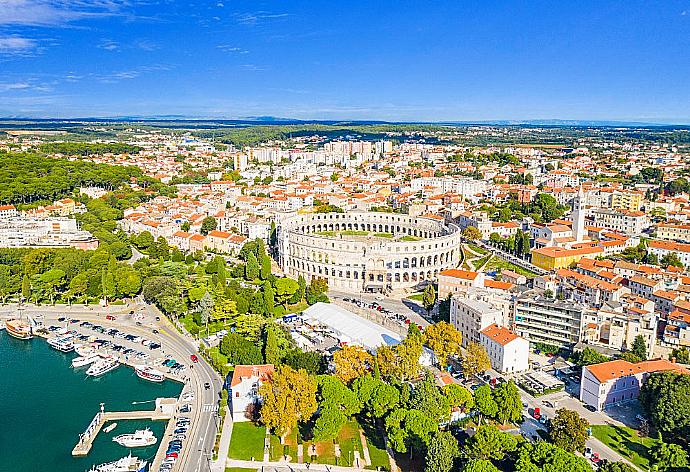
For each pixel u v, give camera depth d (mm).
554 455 180750
